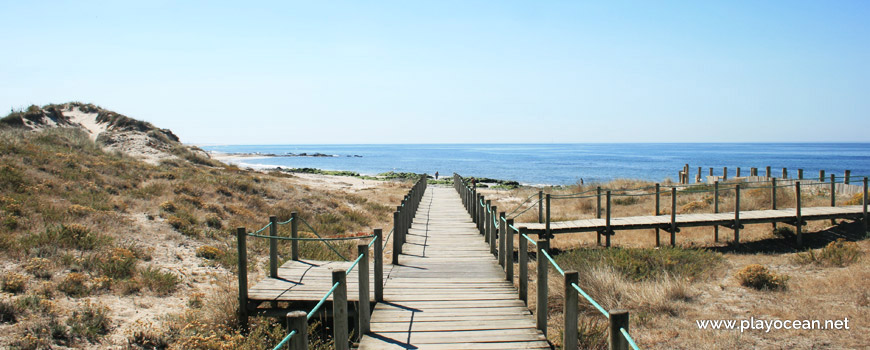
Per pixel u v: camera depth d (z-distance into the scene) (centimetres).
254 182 2338
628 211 2112
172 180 1983
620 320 359
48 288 770
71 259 905
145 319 735
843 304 823
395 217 1023
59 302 734
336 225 1792
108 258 944
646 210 2092
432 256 1096
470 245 1241
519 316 658
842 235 1514
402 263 1020
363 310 602
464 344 562
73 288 785
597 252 1184
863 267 1036
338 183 4009
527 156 16288
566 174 7450
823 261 1151
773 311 809
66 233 1012
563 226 1487
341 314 512
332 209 2155
